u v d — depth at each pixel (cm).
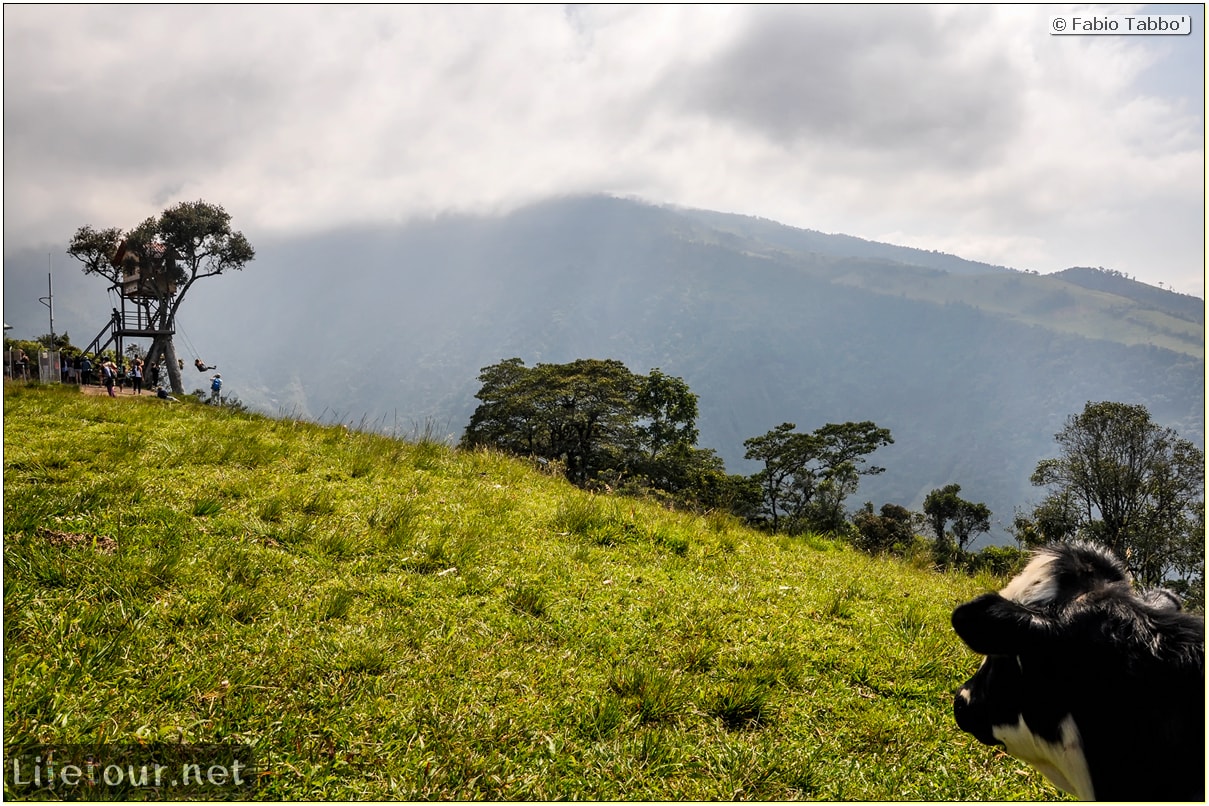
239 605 581
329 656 530
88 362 3812
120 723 432
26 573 576
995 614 292
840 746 516
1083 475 3859
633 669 558
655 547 920
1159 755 272
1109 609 289
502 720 486
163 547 669
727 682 576
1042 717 302
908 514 7288
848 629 729
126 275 5716
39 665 468
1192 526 3588
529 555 805
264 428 1370
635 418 6800
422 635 584
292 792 407
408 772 430
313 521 807
